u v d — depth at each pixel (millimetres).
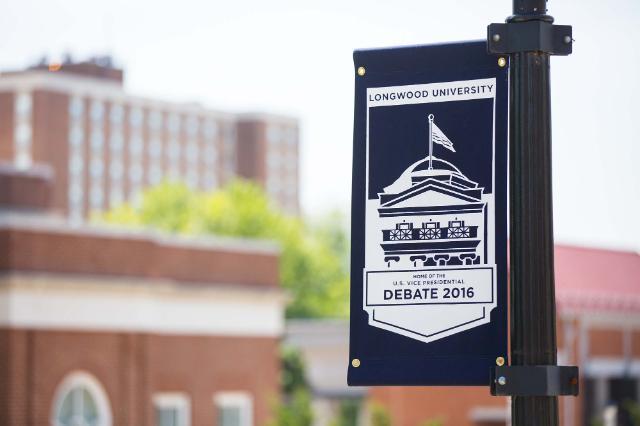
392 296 8922
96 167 189750
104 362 49719
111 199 192500
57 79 181625
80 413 49062
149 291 51219
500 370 8336
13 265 47312
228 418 54406
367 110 9078
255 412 55219
